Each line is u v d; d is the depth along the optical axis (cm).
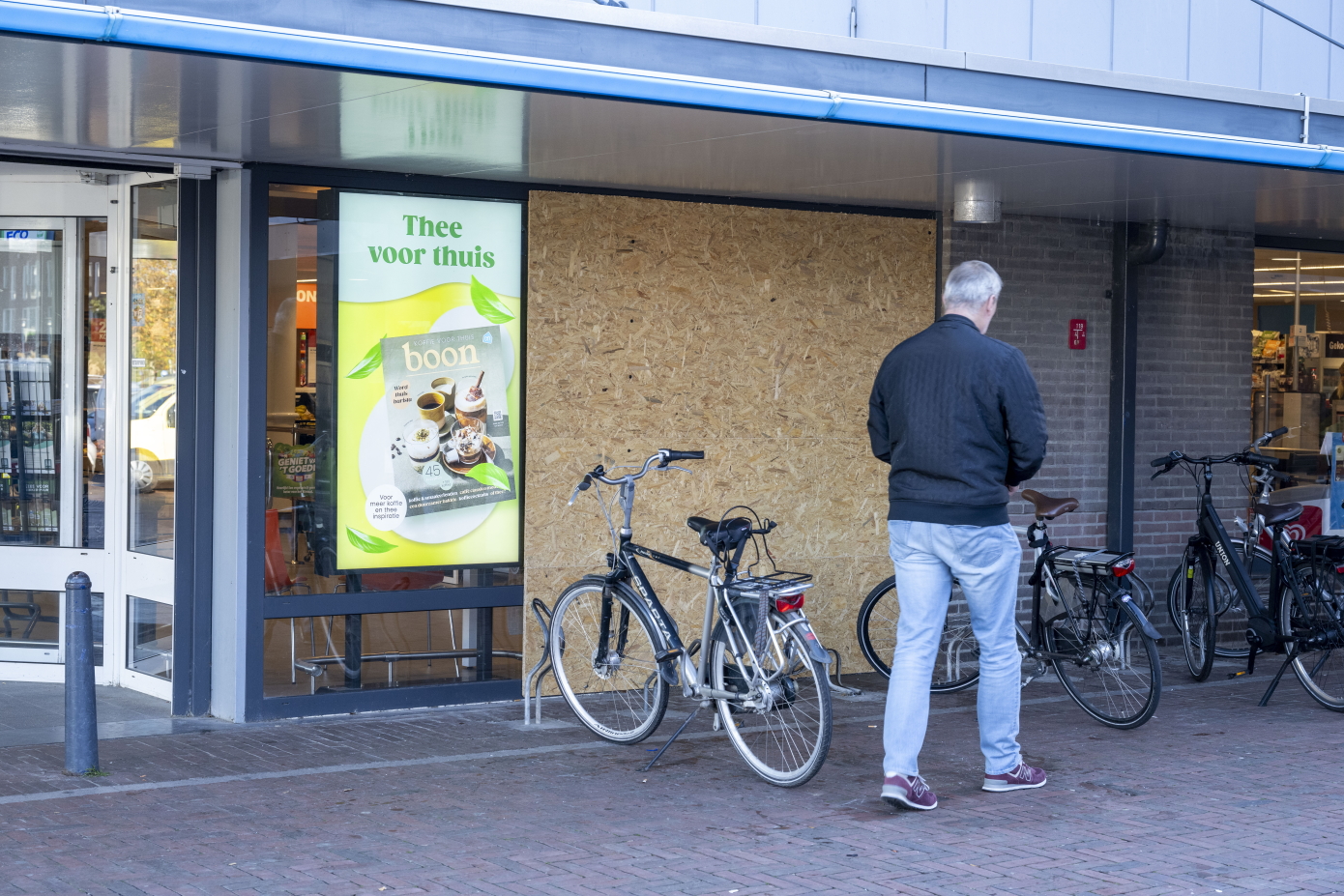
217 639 726
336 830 526
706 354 824
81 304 803
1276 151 704
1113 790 592
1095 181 769
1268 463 861
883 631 864
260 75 512
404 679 755
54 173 770
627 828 531
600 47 551
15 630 809
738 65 578
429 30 518
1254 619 805
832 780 608
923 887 462
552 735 695
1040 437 550
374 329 738
